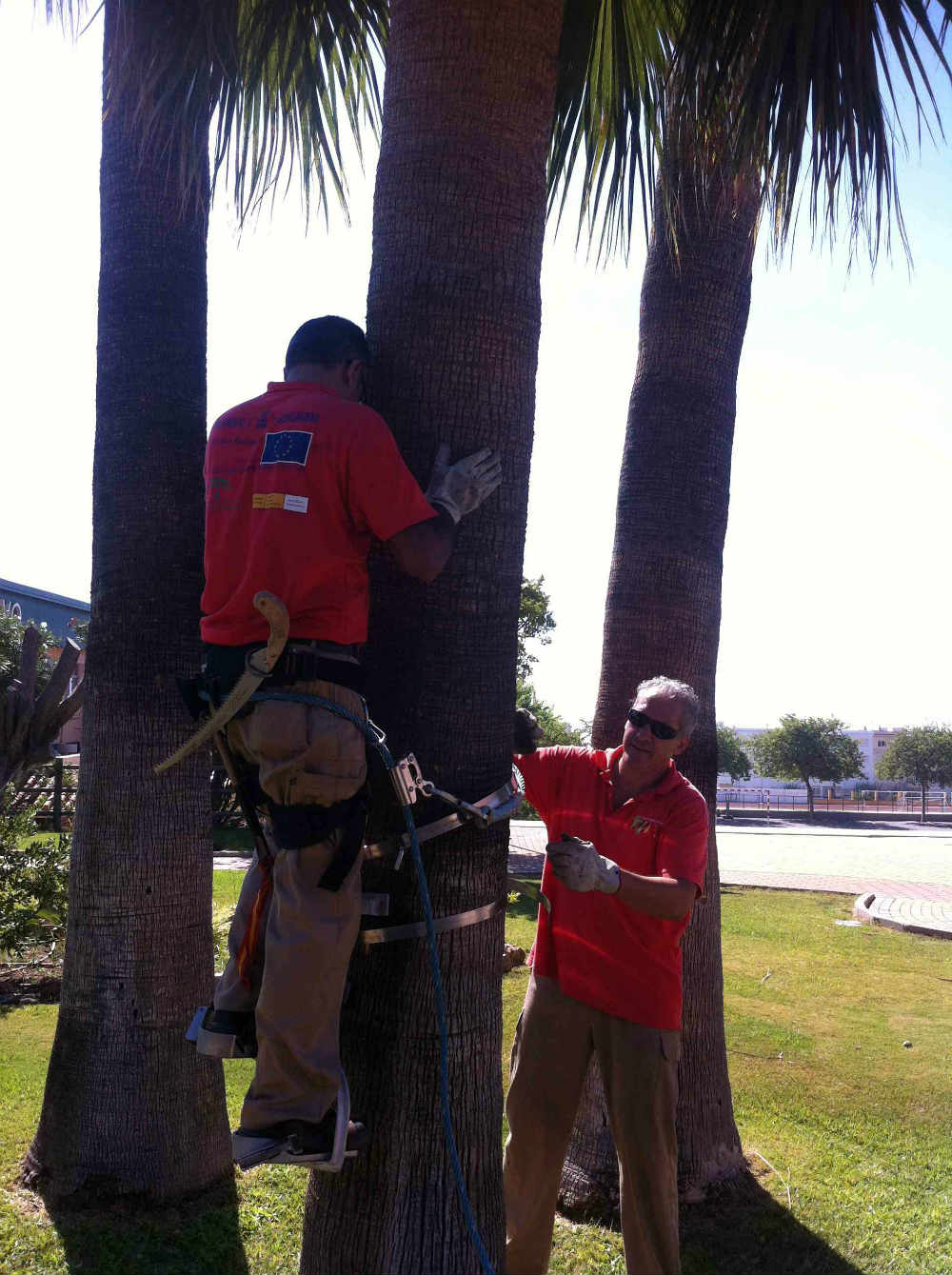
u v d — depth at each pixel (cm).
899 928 1380
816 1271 466
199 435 549
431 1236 276
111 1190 502
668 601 538
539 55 301
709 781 548
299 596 232
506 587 294
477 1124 284
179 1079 517
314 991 227
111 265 545
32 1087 657
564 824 391
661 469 544
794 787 6812
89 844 526
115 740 524
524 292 297
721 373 552
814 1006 943
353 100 629
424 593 286
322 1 574
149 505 532
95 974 518
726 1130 546
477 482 274
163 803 521
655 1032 363
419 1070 278
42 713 1014
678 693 379
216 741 244
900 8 427
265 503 237
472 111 291
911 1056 789
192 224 546
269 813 233
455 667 285
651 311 558
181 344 541
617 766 388
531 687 2775
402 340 290
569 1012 373
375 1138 279
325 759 227
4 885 955
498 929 293
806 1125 647
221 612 239
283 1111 225
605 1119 520
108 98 542
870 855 2691
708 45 411
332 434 239
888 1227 507
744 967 1103
